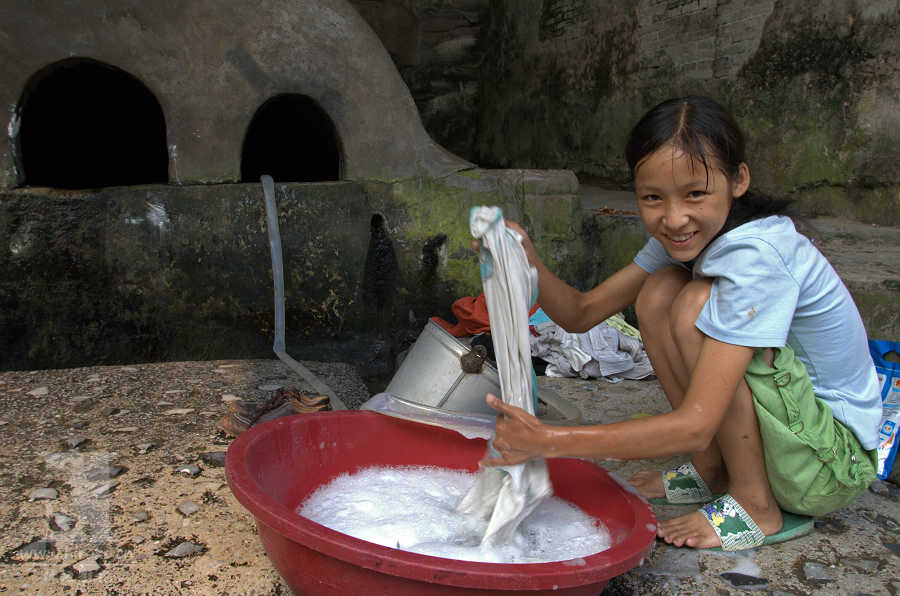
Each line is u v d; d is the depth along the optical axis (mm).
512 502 1485
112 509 1806
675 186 1421
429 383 2043
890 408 2135
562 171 4180
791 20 4207
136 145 5047
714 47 4789
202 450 2184
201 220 3527
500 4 7379
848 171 3953
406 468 1925
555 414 2633
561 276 4176
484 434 1756
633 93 5598
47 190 3314
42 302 3361
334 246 3801
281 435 1726
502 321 1494
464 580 1188
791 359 1579
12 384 2705
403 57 7539
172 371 2975
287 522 1272
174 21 3361
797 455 1618
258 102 3572
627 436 1374
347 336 3914
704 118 1399
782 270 1486
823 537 1789
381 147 3844
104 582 1513
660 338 1770
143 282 3496
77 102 4758
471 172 4035
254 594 1514
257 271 3656
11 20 3133
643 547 1320
